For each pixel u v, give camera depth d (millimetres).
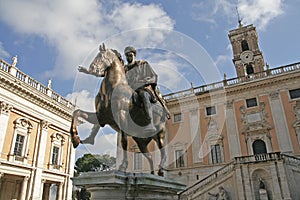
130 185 2691
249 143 23828
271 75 24797
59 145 22844
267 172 16391
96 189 2822
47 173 20828
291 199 15031
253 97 25453
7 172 17266
